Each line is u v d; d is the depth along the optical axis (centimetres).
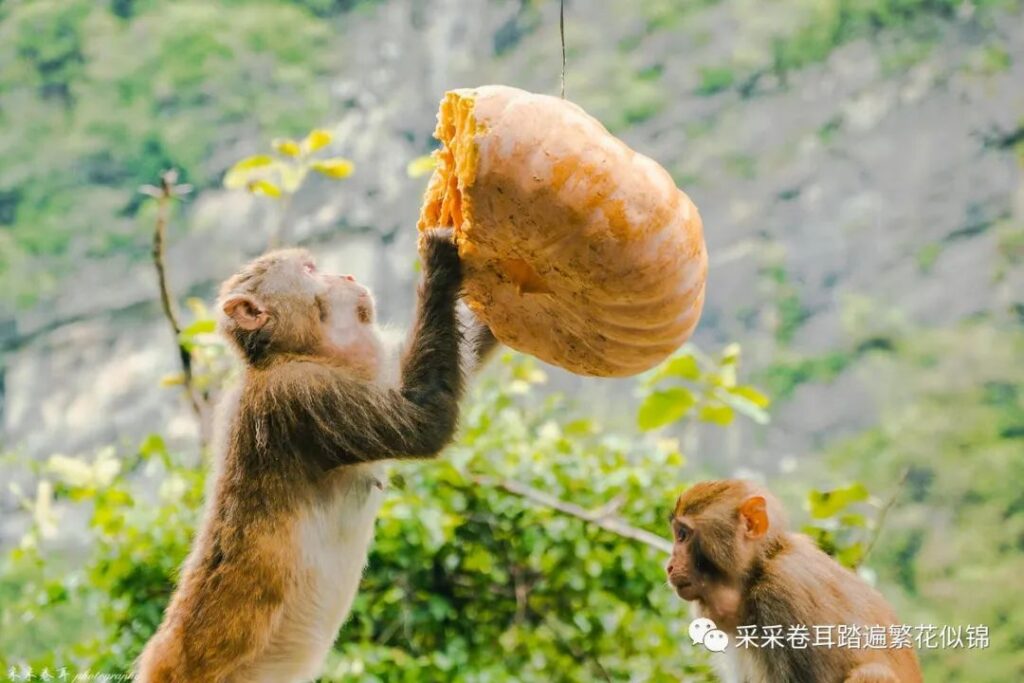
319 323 577
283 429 557
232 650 555
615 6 3425
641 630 888
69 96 3369
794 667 604
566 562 878
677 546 636
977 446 2695
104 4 3441
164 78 3366
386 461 553
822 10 3272
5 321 3153
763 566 623
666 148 3288
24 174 3284
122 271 3180
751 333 3055
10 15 3403
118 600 856
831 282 3066
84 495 919
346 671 799
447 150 491
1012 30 3172
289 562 556
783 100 3262
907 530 2562
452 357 534
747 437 2831
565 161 445
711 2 3384
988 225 3034
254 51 3381
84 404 3039
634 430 2378
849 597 615
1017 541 2533
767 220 3158
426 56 3391
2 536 2575
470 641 881
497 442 906
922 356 2881
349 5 3469
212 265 3159
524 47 3406
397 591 848
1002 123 3097
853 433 2838
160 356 3056
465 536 876
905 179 3111
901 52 3216
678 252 456
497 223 457
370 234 3119
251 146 3316
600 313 466
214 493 574
